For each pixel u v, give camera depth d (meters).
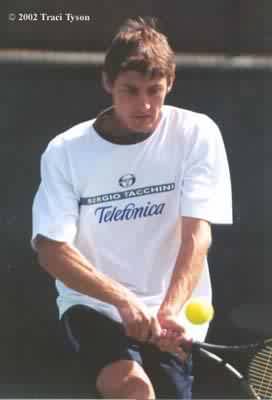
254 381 9.93
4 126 19.39
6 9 23.73
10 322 16.20
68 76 20.70
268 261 17.14
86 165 10.12
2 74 20.72
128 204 10.16
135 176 10.13
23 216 17.72
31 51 23.34
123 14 24.47
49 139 19.20
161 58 9.62
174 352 9.88
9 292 16.66
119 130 10.06
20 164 18.61
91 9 24.23
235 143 19.39
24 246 17.20
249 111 20.17
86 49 23.91
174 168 10.18
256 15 25.33
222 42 25.12
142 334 9.43
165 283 10.34
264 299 16.52
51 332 16.05
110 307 10.19
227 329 15.83
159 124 10.20
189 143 10.19
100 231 10.21
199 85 20.88
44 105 19.94
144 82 9.61
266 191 18.38
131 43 9.63
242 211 18.00
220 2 25.20
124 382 9.55
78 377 15.01
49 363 15.38
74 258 9.91
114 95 9.83
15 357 15.51
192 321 9.89
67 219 10.04
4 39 23.44
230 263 17.11
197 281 9.85
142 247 10.23
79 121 19.67
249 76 21.36
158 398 10.16
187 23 25.20
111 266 10.28
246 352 9.95
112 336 9.99
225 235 17.55
